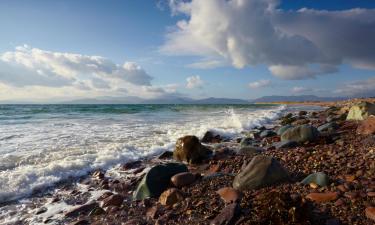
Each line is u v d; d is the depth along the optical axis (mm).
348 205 1643
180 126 6141
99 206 2049
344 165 2432
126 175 2787
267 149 3527
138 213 1912
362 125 4086
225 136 5137
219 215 1651
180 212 1814
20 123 6750
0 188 2262
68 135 4746
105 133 5027
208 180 2346
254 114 10141
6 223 1814
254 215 1643
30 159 3047
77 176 2711
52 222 1832
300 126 3820
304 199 1555
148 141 4281
